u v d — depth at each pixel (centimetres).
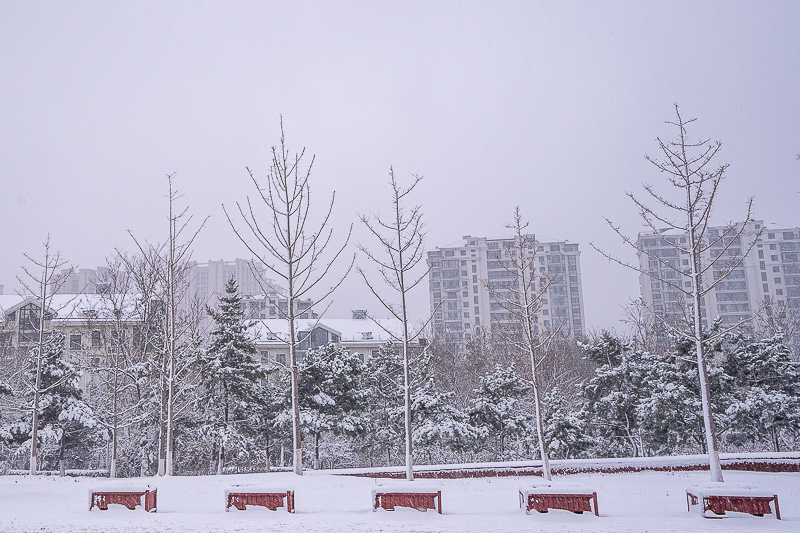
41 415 3522
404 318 2256
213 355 3538
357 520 1457
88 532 1312
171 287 2859
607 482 2309
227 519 1478
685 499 1866
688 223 2188
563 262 13125
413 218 2338
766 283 11000
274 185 2483
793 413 3014
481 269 12675
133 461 3838
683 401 2933
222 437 3309
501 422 3641
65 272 4362
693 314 2333
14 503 1778
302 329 7356
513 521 1434
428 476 2619
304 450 4250
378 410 4066
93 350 4200
